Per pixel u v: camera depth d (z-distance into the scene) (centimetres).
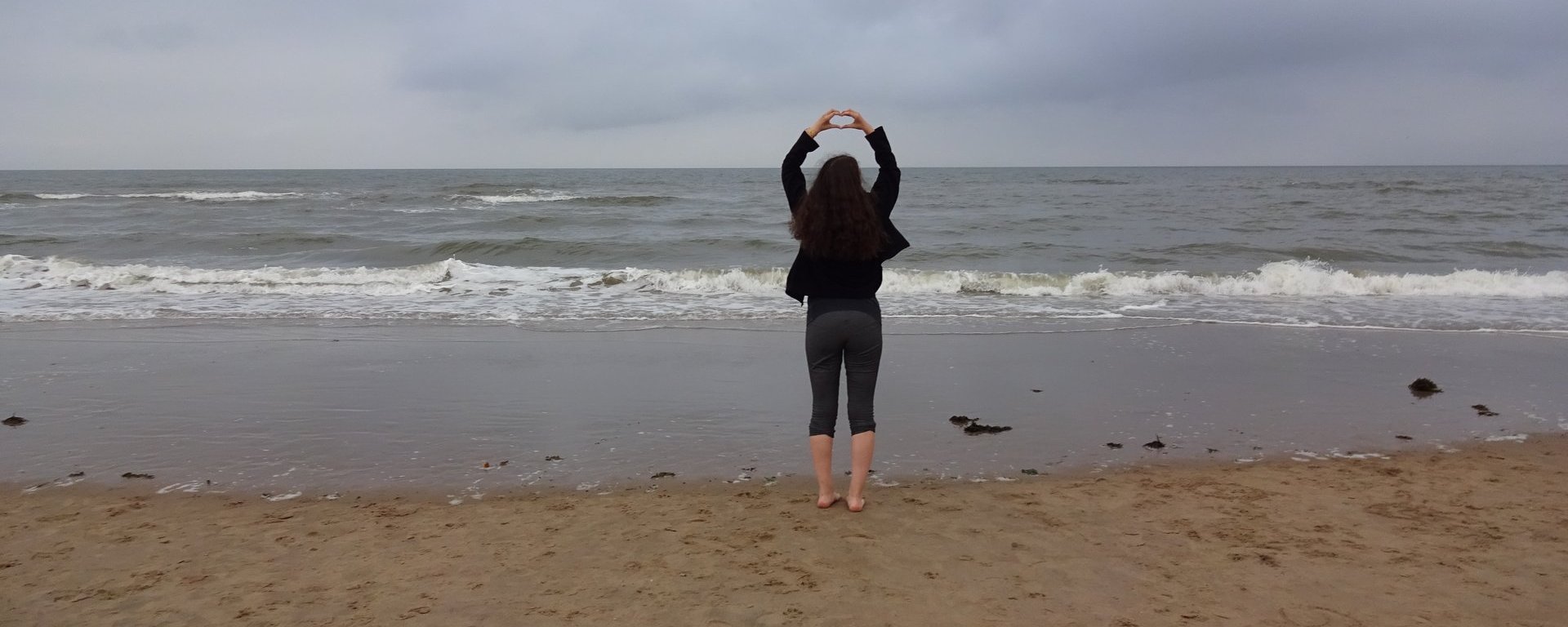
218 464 489
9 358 765
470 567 344
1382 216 2634
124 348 812
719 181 7300
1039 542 368
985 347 830
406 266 1599
